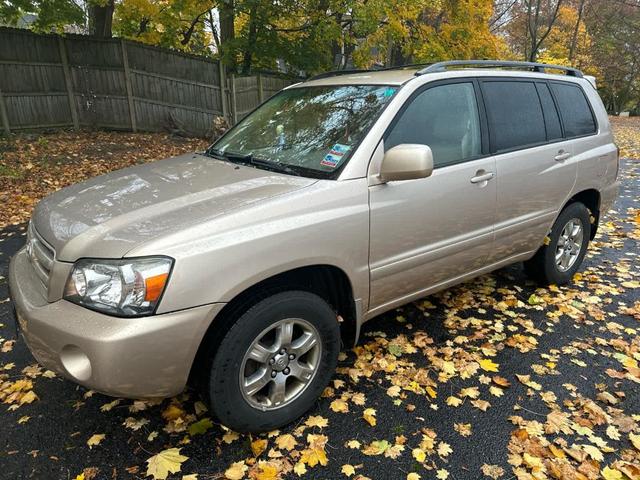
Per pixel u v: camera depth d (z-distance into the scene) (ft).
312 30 44.83
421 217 9.67
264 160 9.95
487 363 10.44
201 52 64.18
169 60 40.42
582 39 93.71
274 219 7.74
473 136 10.82
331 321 8.58
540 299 13.51
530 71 13.05
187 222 7.33
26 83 34.60
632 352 10.98
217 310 7.13
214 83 43.78
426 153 8.34
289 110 11.25
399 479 7.48
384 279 9.48
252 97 46.83
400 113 9.53
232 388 7.62
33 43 34.42
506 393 9.55
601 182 14.28
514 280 14.73
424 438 8.27
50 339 6.95
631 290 14.24
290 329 8.12
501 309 12.89
